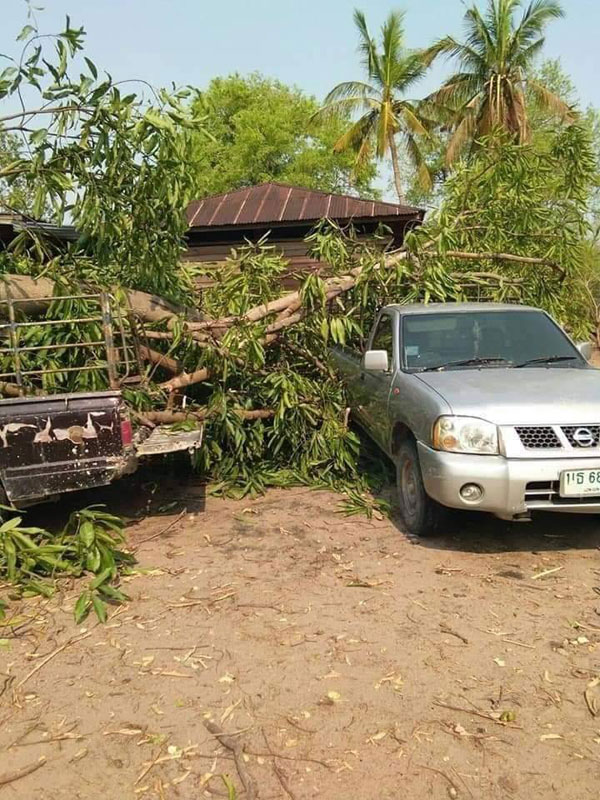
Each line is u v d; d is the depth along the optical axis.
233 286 6.99
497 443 4.39
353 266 7.24
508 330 5.90
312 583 4.29
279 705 3.04
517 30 24.08
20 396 5.07
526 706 3.02
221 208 14.98
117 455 4.73
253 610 3.95
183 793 2.54
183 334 5.99
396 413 5.32
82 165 5.53
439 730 2.86
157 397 6.01
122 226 5.85
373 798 2.49
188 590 4.23
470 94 25.52
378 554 4.74
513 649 3.49
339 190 37.44
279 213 14.16
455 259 8.01
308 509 5.73
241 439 6.12
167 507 5.81
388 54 26.27
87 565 4.27
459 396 4.68
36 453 4.65
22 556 4.34
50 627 3.82
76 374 5.55
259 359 6.04
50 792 2.55
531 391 4.71
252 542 5.00
